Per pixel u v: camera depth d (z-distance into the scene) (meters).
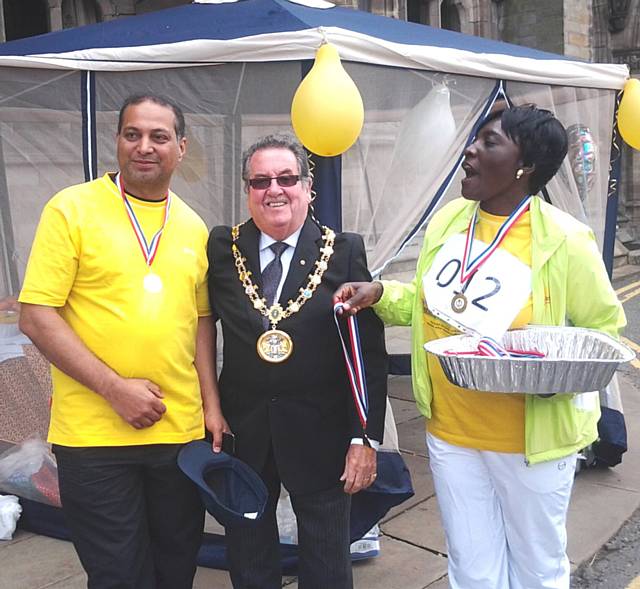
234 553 2.34
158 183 2.16
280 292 2.19
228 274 2.24
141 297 2.11
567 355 2.05
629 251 14.62
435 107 3.66
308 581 2.33
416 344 2.28
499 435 2.14
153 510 2.32
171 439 2.20
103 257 2.08
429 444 2.32
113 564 2.19
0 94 3.50
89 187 2.16
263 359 2.16
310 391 2.21
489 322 2.07
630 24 14.68
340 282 2.21
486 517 2.24
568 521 3.66
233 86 3.32
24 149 3.60
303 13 3.57
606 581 3.19
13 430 3.61
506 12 13.55
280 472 2.23
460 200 2.31
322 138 2.73
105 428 2.13
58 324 2.06
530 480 2.14
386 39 3.45
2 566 3.27
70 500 2.18
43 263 2.06
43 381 3.60
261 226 2.19
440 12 12.30
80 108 3.48
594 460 4.29
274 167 2.13
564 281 2.09
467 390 2.15
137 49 3.22
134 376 2.13
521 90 4.18
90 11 8.86
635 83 4.01
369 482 2.24
